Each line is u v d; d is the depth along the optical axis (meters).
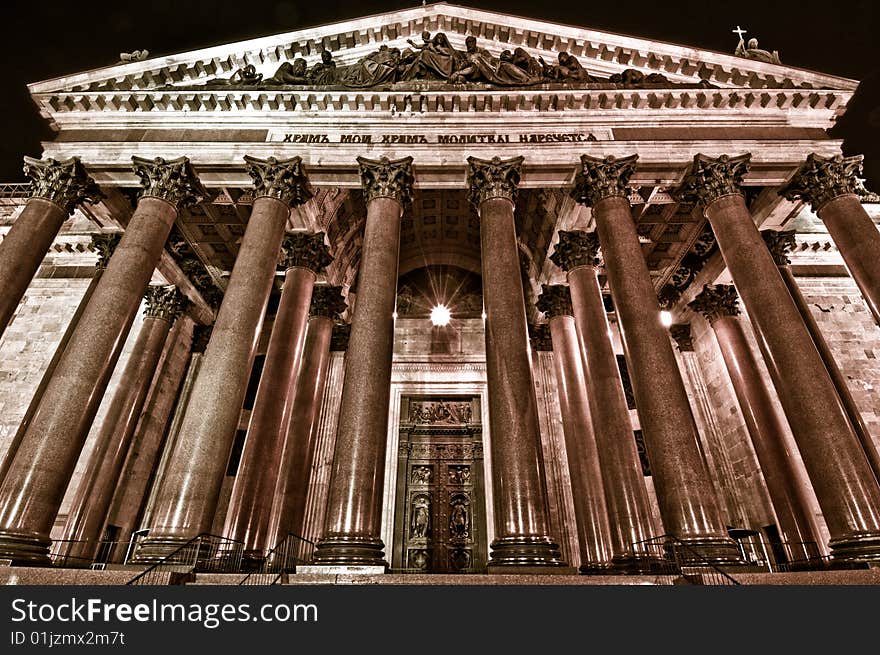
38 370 23.73
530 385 13.93
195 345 25.69
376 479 12.72
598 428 16.58
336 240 23.91
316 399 21.58
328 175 18.59
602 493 18.64
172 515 12.30
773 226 21.11
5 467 18.00
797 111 19.66
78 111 19.31
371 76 20.02
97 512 19.16
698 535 12.05
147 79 20.08
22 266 16.03
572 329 22.58
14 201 26.92
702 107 19.55
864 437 18.58
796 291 20.80
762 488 21.56
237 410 14.09
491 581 10.25
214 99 19.09
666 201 20.41
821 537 19.00
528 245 25.73
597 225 17.34
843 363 24.06
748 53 20.86
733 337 22.91
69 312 25.17
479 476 24.66
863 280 15.96
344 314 27.45
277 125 19.33
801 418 13.81
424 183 18.59
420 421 26.06
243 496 16.05
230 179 18.58
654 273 25.64
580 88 19.30
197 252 23.31
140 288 15.88
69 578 9.99
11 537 11.96
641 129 19.28
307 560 18.00
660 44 20.44
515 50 21.08
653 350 14.44
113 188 19.00
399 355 27.06
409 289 29.11
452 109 19.50
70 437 13.44
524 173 18.69
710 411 24.89
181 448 13.14
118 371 23.38
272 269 16.31
